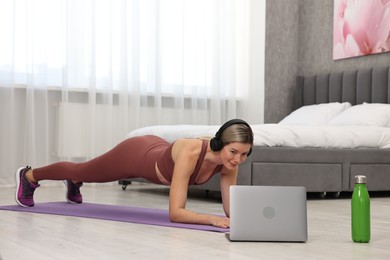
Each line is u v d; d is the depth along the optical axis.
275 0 6.68
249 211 2.32
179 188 2.71
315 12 6.54
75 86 5.56
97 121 5.65
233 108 6.46
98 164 3.12
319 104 6.09
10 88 5.19
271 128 4.25
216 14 6.30
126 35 5.74
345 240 2.39
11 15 5.20
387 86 5.57
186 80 6.20
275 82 6.70
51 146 5.54
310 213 3.42
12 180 5.21
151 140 3.05
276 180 4.16
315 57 6.53
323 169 4.36
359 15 5.91
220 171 2.80
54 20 5.46
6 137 5.19
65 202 3.81
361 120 5.12
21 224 2.77
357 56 5.97
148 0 5.93
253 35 6.65
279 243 2.29
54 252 2.05
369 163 4.61
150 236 2.42
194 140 2.72
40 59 5.36
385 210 3.64
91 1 5.55
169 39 6.07
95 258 1.95
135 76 5.81
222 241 2.31
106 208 3.48
